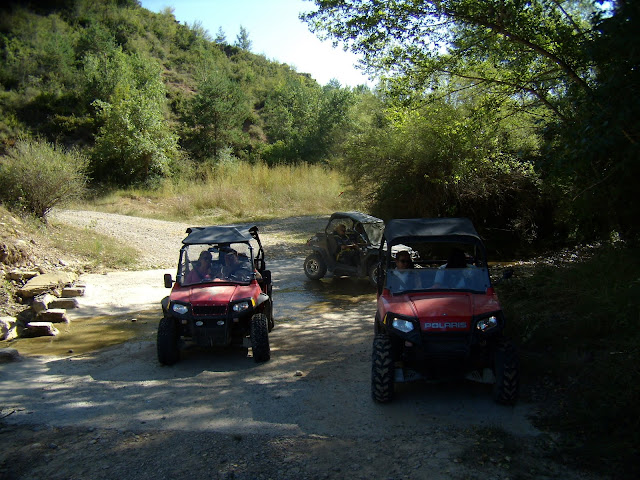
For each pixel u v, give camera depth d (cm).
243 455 439
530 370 595
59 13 5294
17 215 1374
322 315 935
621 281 782
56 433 485
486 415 504
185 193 2816
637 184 727
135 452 447
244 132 4669
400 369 536
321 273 1212
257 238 839
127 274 1271
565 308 778
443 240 626
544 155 876
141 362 696
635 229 898
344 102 4128
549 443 444
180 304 662
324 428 489
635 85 582
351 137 1658
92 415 526
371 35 960
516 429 474
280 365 674
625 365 516
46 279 1088
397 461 426
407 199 1520
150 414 527
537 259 1385
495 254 1523
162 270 1330
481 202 1518
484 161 1339
